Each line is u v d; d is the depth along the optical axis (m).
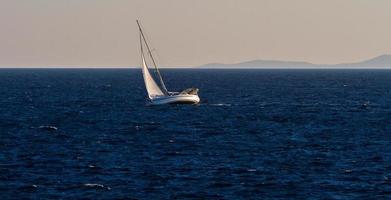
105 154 192.25
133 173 165.00
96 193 145.62
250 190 149.12
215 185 153.12
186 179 158.62
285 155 191.75
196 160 183.00
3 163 176.12
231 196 144.25
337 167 174.00
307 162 180.62
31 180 156.62
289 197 143.75
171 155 191.00
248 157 188.12
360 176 163.25
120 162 179.38
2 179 157.00
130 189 149.12
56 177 160.00
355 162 181.12
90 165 174.50
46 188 149.38
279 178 160.38
